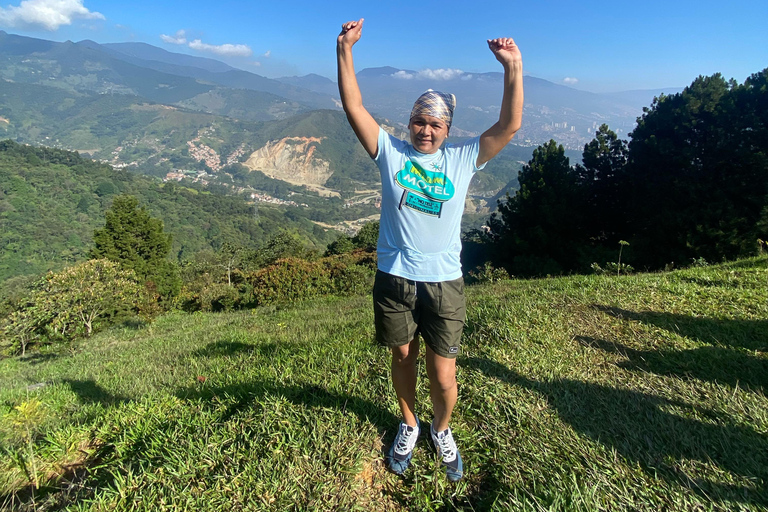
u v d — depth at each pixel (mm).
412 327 1829
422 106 1653
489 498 1870
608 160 20672
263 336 6418
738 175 15680
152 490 1951
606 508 1708
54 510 2047
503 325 3898
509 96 1603
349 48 1736
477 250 23141
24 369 8180
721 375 2771
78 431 2799
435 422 2045
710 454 1988
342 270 13023
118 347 8664
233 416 2559
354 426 2324
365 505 1860
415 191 1693
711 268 6652
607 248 17703
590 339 3529
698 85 16594
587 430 2225
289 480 1948
